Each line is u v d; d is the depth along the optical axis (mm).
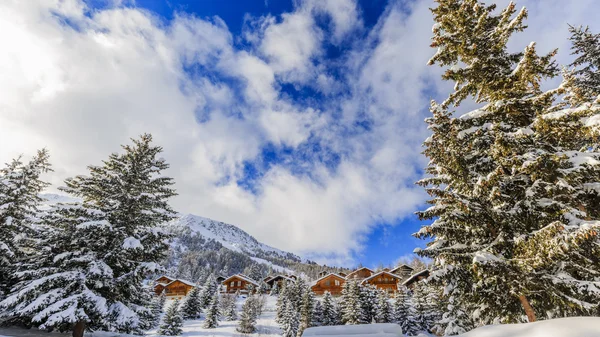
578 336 4918
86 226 14922
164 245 17375
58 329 15414
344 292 42719
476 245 8922
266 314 54562
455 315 23000
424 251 9391
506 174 9000
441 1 10570
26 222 19078
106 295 15727
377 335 6828
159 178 18656
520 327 6012
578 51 14375
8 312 15758
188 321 48406
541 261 7211
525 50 8430
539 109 8805
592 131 7355
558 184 7742
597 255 7938
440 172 9461
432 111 9594
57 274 14344
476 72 9703
